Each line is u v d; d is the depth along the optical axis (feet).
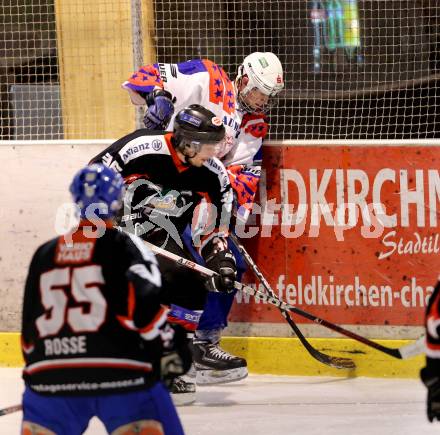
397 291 58.08
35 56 73.46
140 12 61.62
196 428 46.06
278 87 56.39
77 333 29.40
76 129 71.46
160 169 48.70
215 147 48.01
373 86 74.54
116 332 29.45
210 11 71.31
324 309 58.70
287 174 58.65
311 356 58.90
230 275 50.21
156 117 54.19
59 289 29.81
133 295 29.43
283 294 58.90
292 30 74.18
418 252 57.88
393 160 57.88
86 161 59.93
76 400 29.84
